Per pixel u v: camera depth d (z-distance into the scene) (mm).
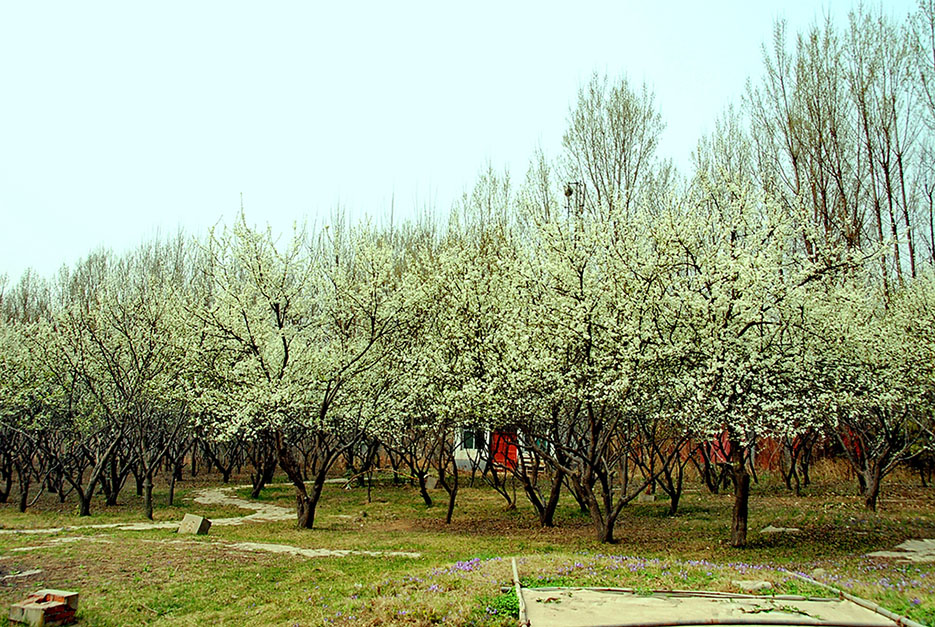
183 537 15867
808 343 15047
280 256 19719
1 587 10445
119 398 22500
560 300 15922
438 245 28812
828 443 26734
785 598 8703
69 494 26859
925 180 24641
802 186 25250
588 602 8594
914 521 16781
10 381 23250
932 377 16625
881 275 22656
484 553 14055
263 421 18625
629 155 27328
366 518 21141
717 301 14344
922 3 24125
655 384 15352
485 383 17031
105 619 9281
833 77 25109
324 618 8852
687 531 16984
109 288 23766
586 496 16172
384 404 19547
